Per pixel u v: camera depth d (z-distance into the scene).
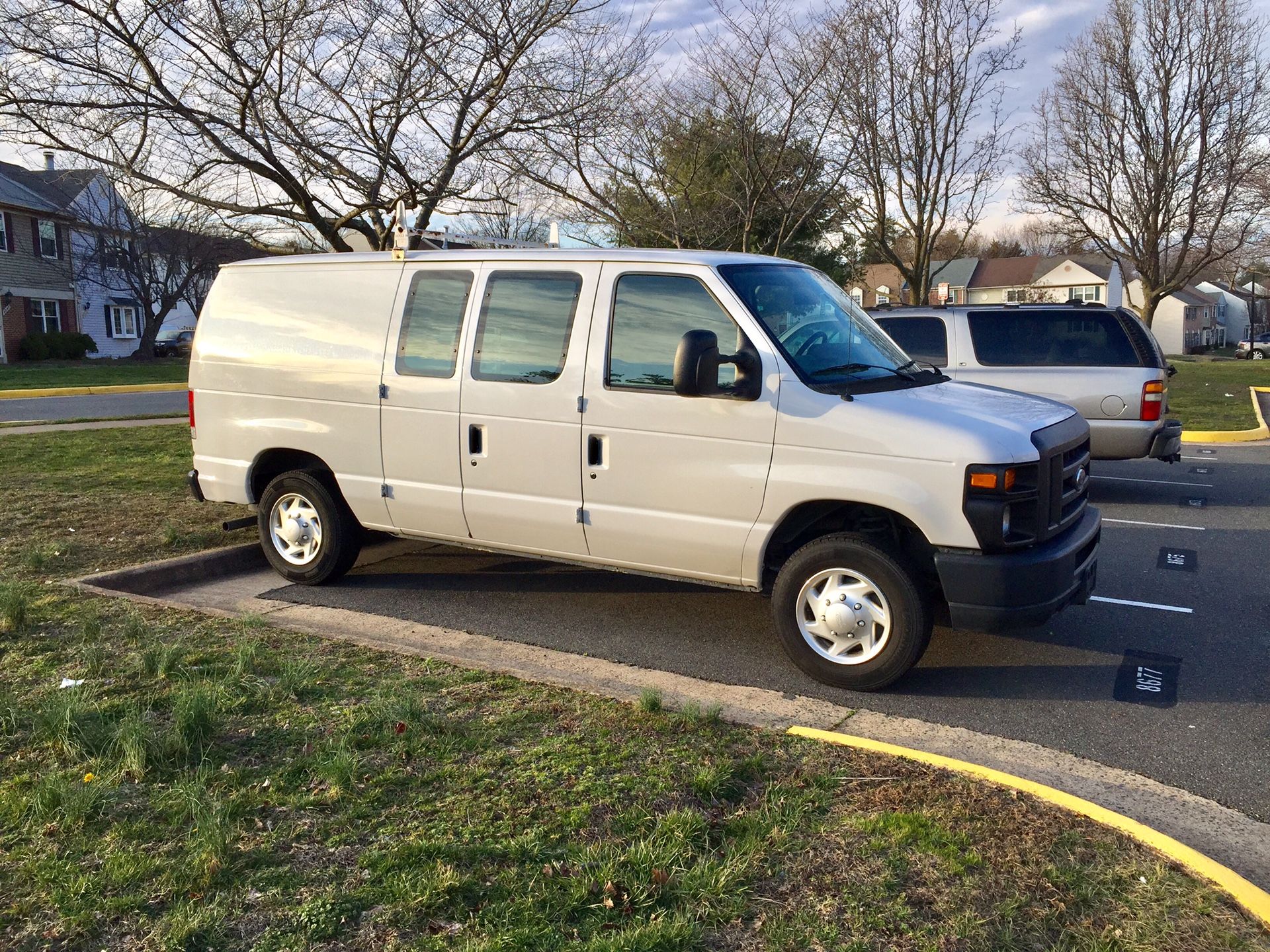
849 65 13.09
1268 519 9.48
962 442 4.67
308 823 3.34
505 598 6.68
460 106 10.12
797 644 5.11
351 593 6.75
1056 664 5.52
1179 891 3.03
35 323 39.75
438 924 2.81
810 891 3.01
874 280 59.34
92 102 9.38
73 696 4.17
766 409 5.04
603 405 5.46
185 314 57.12
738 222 12.97
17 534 7.55
